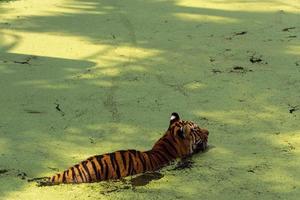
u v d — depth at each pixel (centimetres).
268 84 1002
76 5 1528
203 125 862
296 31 1265
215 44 1205
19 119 890
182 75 1053
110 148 794
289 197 677
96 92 987
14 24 1372
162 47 1197
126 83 1023
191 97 960
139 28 1321
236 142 812
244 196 679
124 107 926
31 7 1516
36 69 1096
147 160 734
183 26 1325
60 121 881
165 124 865
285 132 838
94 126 862
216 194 683
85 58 1148
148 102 945
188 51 1170
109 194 684
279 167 743
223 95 965
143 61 1124
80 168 714
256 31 1273
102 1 1567
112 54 1166
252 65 1088
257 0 1522
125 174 721
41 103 948
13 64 1122
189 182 711
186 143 766
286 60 1105
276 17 1364
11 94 984
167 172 734
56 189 696
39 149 796
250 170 738
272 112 901
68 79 1045
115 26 1343
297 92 967
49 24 1368
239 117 887
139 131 844
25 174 733
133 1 1556
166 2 1533
